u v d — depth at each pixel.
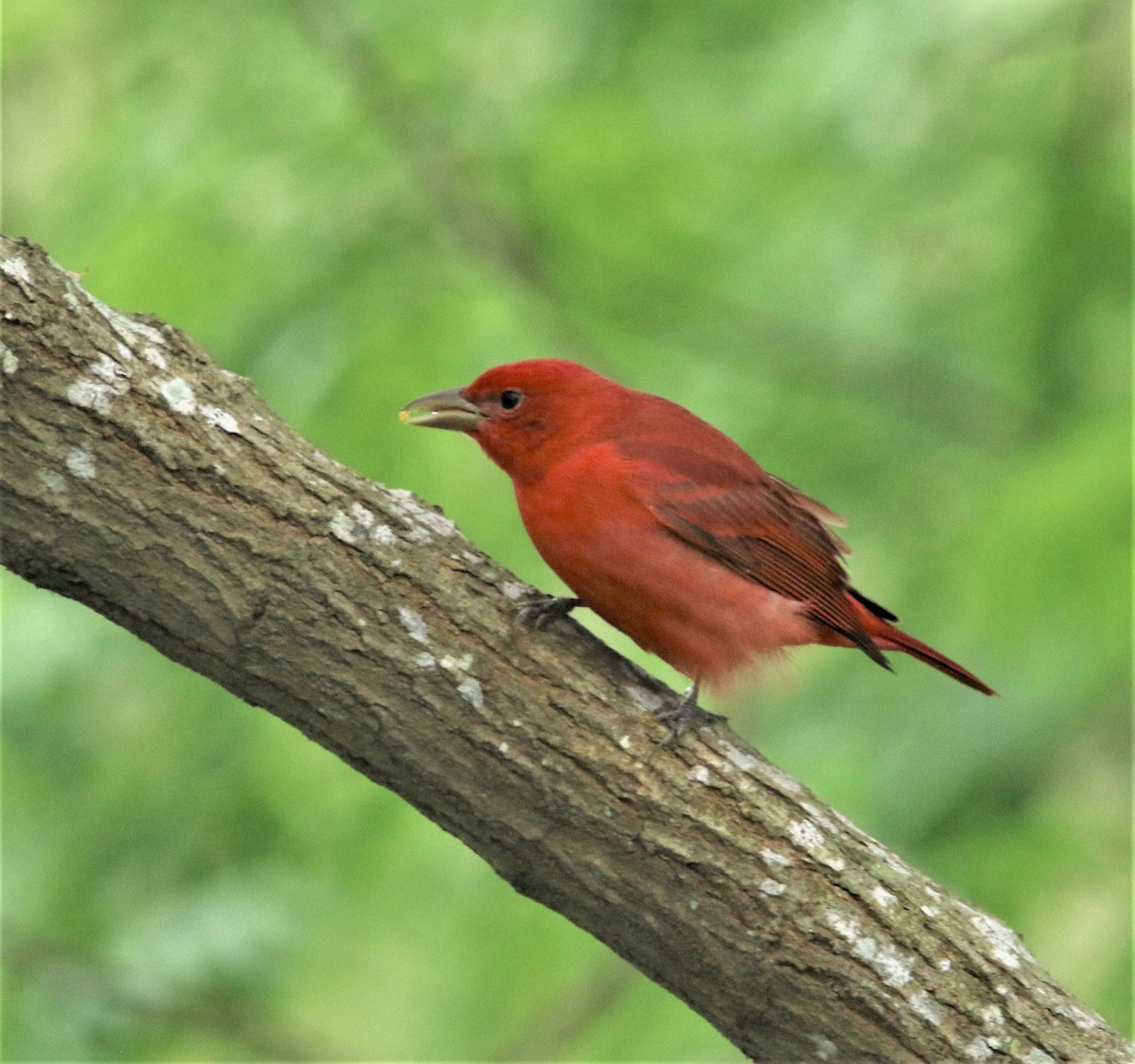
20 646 12.52
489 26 13.41
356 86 13.19
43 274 6.47
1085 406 12.59
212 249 12.62
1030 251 13.49
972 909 6.93
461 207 13.27
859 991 6.62
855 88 13.08
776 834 6.73
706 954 6.68
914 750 11.36
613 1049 12.62
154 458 6.47
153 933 11.67
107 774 12.56
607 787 6.70
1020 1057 6.61
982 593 10.74
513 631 6.82
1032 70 13.72
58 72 13.53
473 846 6.81
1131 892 11.12
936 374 13.94
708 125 13.22
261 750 12.45
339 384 12.48
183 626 6.54
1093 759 11.83
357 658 6.61
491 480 12.55
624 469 8.53
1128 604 10.30
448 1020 13.14
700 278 13.70
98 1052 11.38
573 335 13.45
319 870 12.47
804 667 12.41
